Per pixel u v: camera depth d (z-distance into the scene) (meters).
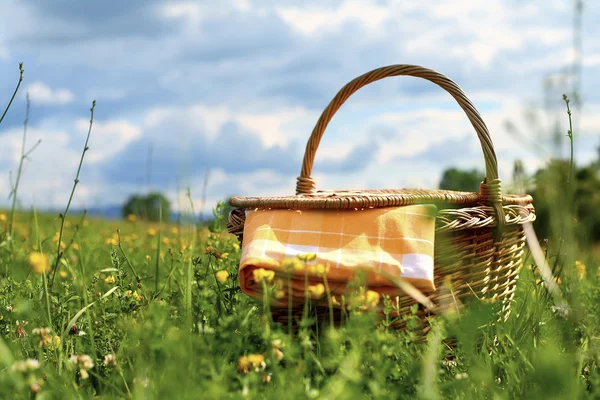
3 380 1.52
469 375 1.67
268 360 1.63
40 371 1.68
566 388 1.48
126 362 1.82
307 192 2.74
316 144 2.74
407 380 1.59
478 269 2.16
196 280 2.40
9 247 3.17
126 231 4.96
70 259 3.27
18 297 2.30
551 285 1.83
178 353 1.50
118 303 2.23
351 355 1.48
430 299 2.03
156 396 1.47
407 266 1.93
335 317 2.03
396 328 2.01
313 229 2.04
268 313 1.72
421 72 2.43
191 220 2.81
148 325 1.63
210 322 2.06
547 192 1.59
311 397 1.40
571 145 1.76
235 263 2.57
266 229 2.08
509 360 1.77
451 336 2.05
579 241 2.78
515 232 2.35
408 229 1.98
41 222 4.95
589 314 2.13
